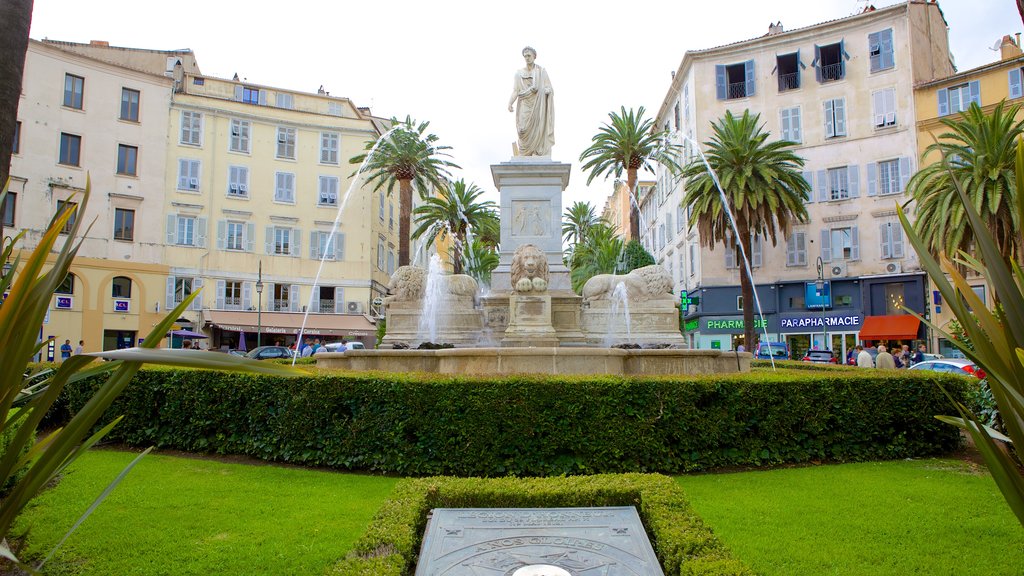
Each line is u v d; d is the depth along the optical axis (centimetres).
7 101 601
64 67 3778
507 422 688
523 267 1140
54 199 3691
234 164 4378
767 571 416
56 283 278
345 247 4628
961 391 816
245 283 4331
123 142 3991
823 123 4059
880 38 3922
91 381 888
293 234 4522
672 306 1281
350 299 4588
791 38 4181
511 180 1383
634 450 695
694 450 719
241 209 4369
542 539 361
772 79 4225
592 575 319
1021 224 281
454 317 1282
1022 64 3434
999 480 291
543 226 1370
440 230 4522
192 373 823
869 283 3806
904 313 3694
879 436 799
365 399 723
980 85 3547
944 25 4216
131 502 573
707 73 4394
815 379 777
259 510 552
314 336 4425
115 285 3906
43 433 902
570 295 1260
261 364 237
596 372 892
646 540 361
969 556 445
